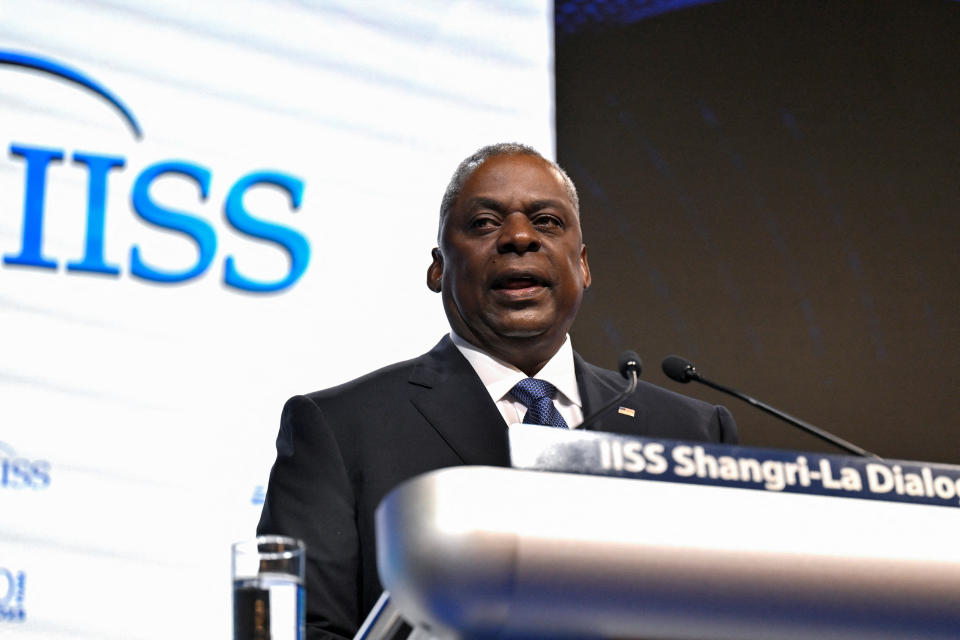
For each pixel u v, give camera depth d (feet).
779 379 21.93
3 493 16.98
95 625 16.94
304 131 19.63
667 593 5.85
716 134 22.67
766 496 6.16
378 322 19.31
